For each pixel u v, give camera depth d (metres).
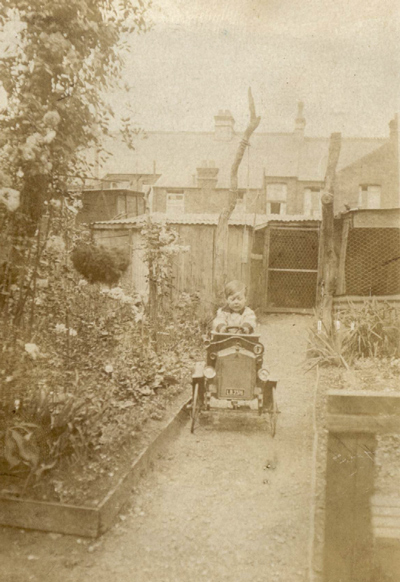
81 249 3.81
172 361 4.28
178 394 3.89
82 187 3.29
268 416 3.43
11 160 2.61
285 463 2.73
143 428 3.17
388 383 3.12
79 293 3.85
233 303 3.86
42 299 3.40
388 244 4.48
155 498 2.60
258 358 3.43
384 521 2.08
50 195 2.82
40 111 2.64
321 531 2.11
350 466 2.15
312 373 3.43
